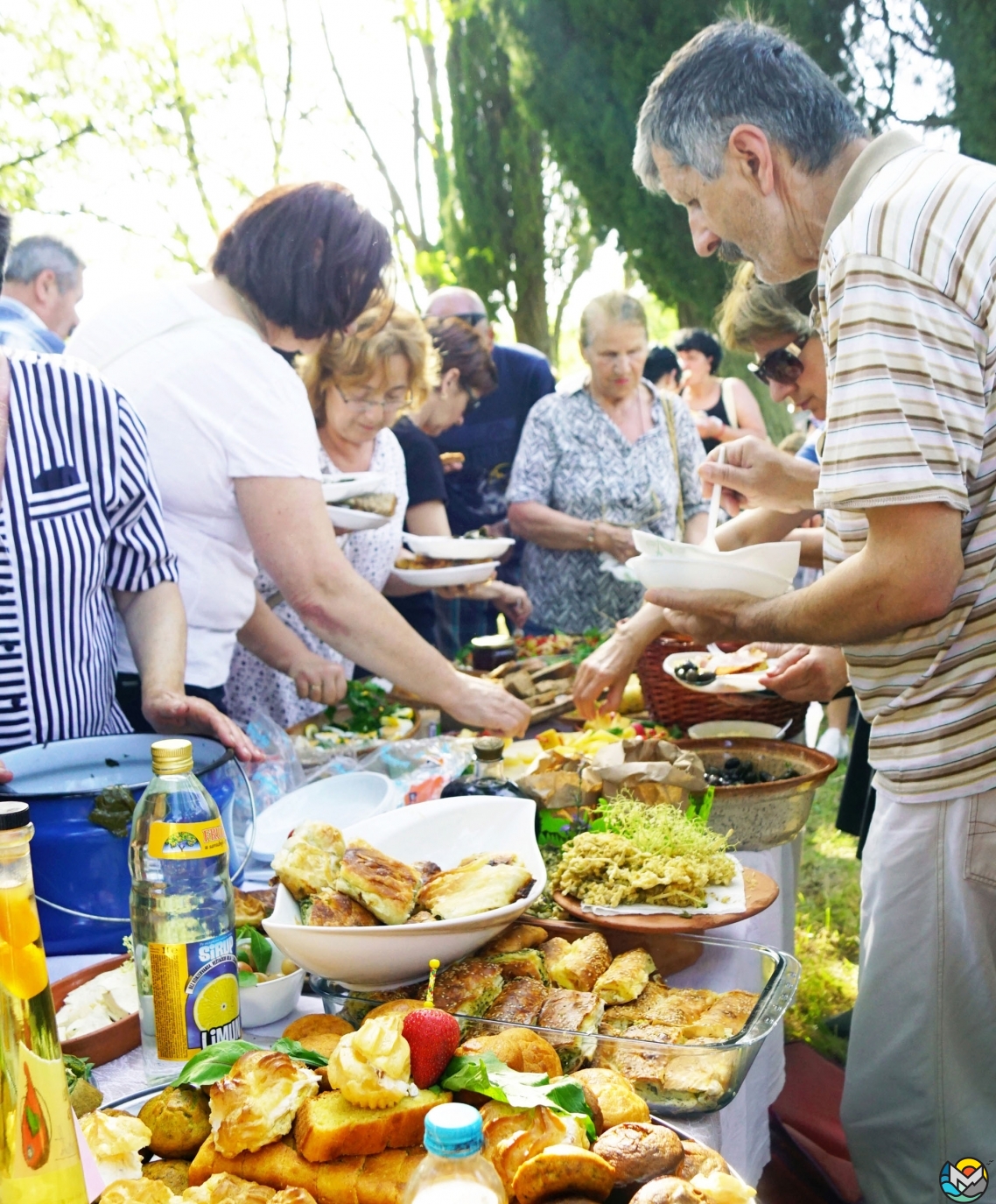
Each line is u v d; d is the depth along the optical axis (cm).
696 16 730
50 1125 76
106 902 136
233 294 222
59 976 132
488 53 997
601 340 412
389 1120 89
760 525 266
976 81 653
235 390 213
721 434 520
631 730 240
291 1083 92
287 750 214
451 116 1051
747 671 256
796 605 175
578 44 787
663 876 143
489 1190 74
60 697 177
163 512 221
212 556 224
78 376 182
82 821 134
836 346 163
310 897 126
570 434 423
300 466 218
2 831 74
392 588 359
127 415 189
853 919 436
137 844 110
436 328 411
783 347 260
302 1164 89
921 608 161
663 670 259
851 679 186
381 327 279
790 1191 234
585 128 804
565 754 198
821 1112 256
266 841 175
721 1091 108
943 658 172
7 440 171
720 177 180
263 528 218
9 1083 75
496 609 452
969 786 174
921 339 154
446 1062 93
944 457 155
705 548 207
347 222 215
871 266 156
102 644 187
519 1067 99
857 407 157
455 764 211
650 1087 108
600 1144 89
